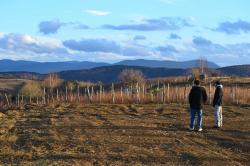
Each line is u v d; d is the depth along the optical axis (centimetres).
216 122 1998
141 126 1998
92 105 2942
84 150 1478
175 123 2117
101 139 1673
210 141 1686
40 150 1480
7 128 1944
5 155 1397
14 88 6219
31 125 2041
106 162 1315
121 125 2022
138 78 6300
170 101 3150
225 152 1499
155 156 1409
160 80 5534
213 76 6544
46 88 5631
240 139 1733
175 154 1446
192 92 1914
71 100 3250
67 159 1342
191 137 1761
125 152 1455
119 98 3148
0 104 3150
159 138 1714
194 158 1397
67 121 2167
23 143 1602
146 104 3006
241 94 3178
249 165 1327
